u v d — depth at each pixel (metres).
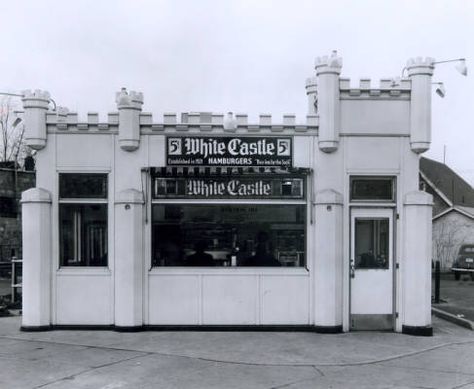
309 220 11.59
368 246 11.64
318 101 11.68
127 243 11.41
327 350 9.97
